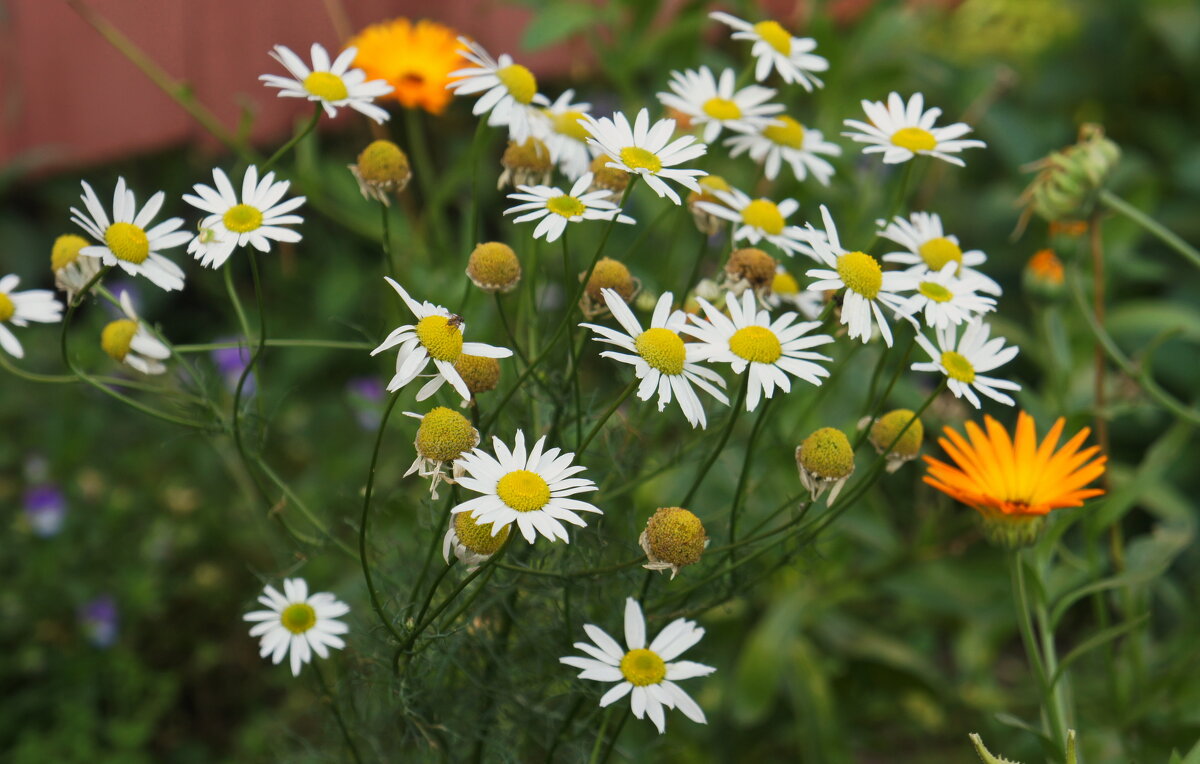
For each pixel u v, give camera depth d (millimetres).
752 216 875
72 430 1367
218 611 1282
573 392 890
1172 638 1080
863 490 840
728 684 1104
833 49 1268
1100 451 1036
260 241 818
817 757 1086
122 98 1564
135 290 1601
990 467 867
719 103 898
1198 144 1741
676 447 952
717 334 796
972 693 1188
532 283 896
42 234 1671
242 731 1221
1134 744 1007
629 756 922
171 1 1527
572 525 847
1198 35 1717
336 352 1584
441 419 771
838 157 1152
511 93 864
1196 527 1380
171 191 1714
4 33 1560
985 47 2068
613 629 863
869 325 809
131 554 1280
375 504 905
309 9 1573
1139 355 1317
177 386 942
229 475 1368
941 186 1682
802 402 1067
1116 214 1241
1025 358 1512
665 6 1571
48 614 1229
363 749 936
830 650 1220
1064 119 1827
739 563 839
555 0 1259
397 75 996
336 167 1178
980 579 1136
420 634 817
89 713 1153
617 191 856
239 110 1570
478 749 875
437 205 1040
